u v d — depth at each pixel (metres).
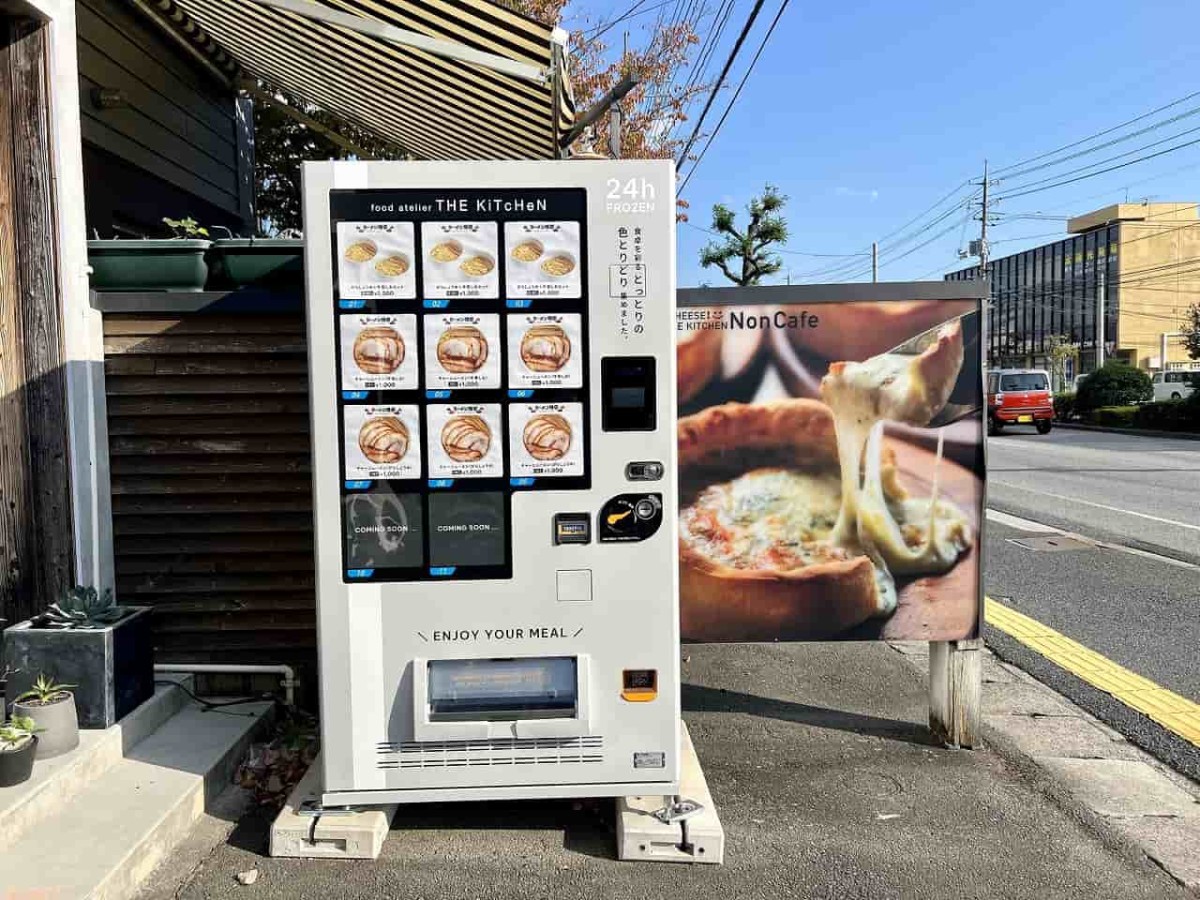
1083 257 61.66
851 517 3.68
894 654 5.23
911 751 3.77
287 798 3.10
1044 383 23.22
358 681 2.83
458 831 3.05
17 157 3.54
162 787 3.03
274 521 3.89
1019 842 2.99
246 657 3.93
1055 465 14.83
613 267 2.78
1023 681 4.70
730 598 3.71
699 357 3.63
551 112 5.14
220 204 7.78
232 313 3.80
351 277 2.74
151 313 3.81
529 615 2.85
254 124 9.20
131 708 3.41
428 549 2.81
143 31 6.24
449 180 2.74
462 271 2.76
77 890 2.40
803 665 5.01
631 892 2.69
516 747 2.87
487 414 2.79
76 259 3.64
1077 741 3.89
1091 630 5.61
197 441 3.85
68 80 3.63
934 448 3.65
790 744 3.85
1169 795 3.36
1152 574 7.09
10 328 3.57
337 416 2.77
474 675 2.86
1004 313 73.75
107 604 3.43
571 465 2.82
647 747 2.90
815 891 2.70
